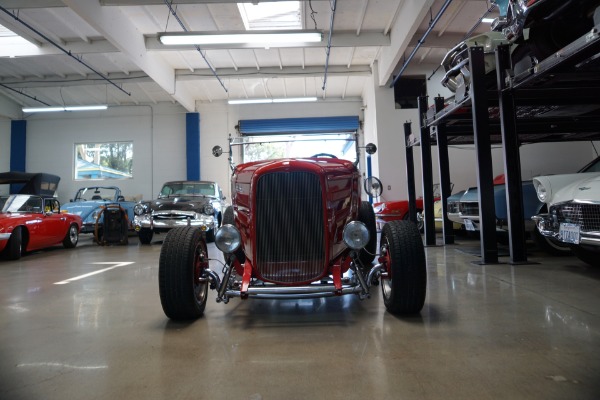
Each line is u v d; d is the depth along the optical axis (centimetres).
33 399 127
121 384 137
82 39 795
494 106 448
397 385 130
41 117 1230
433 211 541
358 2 711
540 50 333
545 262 365
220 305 248
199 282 217
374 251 341
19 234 523
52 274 395
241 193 220
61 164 1218
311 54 945
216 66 994
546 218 307
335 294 193
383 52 912
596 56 263
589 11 307
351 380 135
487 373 138
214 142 1207
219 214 753
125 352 168
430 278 309
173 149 1204
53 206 652
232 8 717
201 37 664
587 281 280
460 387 128
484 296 248
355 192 228
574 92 380
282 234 204
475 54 366
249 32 666
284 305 244
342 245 212
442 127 533
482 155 365
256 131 1205
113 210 712
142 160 1206
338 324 200
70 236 668
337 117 1205
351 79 1106
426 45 859
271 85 1128
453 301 238
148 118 1212
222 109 1214
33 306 258
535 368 140
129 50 748
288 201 205
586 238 261
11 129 1219
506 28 341
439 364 146
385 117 1004
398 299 204
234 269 222
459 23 803
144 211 684
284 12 772
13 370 151
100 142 1220
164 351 168
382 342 171
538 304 225
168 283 204
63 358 163
